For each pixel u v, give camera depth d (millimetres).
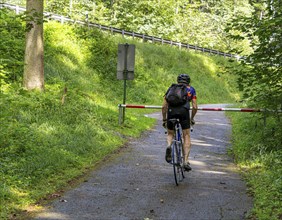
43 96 12406
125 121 13570
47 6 37844
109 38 28922
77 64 22828
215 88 36500
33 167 7027
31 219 5102
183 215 5375
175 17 50594
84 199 5984
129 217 5262
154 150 10133
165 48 37000
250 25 8820
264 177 6969
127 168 8062
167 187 6777
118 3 46375
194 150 10289
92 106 14109
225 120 17609
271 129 9742
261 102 8922
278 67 8773
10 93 11188
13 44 8508
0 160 7074
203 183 7090
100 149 9469
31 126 9672
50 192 6238
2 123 8023
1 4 7633
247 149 9523
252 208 5613
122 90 24297
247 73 9102
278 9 8258
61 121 10914
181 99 7066
